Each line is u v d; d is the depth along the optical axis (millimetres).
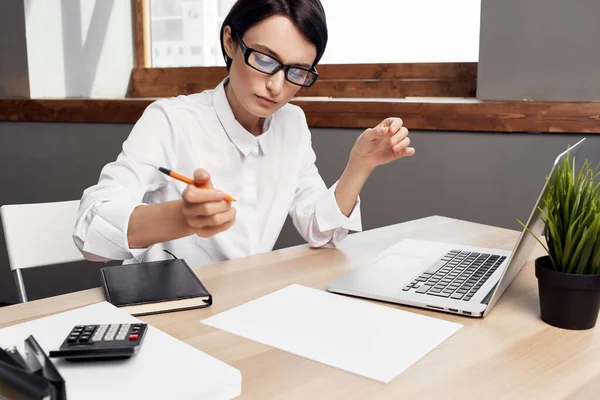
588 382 658
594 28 1710
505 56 1863
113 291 887
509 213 1887
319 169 2170
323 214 1226
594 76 1731
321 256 1175
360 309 864
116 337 663
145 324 709
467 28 2090
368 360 701
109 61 2686
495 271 1021
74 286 2695
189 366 629
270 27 1090
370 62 2287
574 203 796
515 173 1856
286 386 640
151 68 2701
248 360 701
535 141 1811
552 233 801
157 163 1245
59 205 1413
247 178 1366
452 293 910
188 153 1303
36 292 2754
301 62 1127
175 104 1324
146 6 2711
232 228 1357
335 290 937
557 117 1737
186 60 2662
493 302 858
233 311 853
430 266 1049
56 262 1396
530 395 627
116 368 622
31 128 2652
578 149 945
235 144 1334
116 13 2682
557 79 1788
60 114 2504
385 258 1104
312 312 850
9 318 823
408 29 2195
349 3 2289
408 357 710
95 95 2678
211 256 1349
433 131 1965
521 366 694
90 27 2613
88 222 990
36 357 529
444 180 1975
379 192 2102
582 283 782
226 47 1219
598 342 766
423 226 1446
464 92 2105
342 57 2338
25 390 464
